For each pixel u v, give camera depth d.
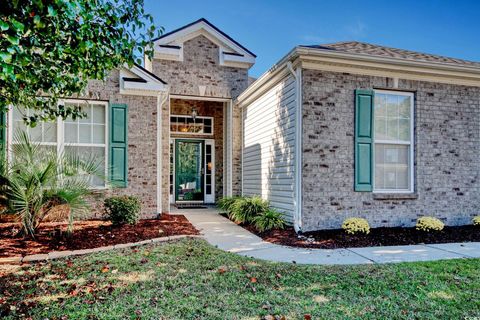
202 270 4.38
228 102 11.36
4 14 2.48
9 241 5.68
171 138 12.67
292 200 7.16
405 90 7.54
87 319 3.00
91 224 7.22
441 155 7.69
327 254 5.38
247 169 10.41
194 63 10.73
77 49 3.36
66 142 7.98
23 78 3.11
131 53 3.73
